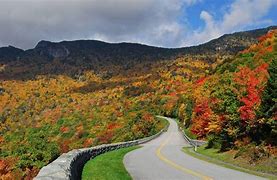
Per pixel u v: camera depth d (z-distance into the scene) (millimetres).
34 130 127375
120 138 80188
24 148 48375
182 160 28984
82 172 18328
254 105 29469
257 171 23375
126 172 20781
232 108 32250
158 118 100500
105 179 17203
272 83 27828
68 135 104375
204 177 19672
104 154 29312
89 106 179125
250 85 32094
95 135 93188
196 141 47625
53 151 48594
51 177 9617
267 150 25531
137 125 81812
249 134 30719
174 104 120188
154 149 41500
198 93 69250
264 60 54031
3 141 122375
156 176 19781
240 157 27547
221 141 34875
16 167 44969
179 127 85250
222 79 43562
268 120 26859
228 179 19234
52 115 168125
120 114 116062
